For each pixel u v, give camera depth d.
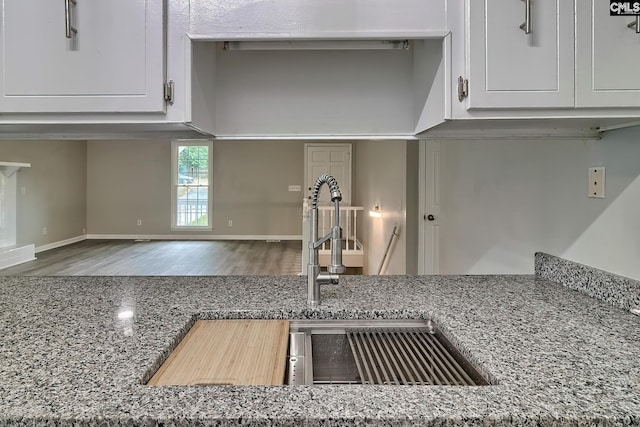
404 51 1.43
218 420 0.61
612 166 1.18
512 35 1.03
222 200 9.04
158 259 6.77
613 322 1.01
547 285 1.38
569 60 1.02
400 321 1.13
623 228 1.14
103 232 8.92
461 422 0.61
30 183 6.91
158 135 1.40
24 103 1.06
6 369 0.75
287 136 1.45
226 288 1.35
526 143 1.61
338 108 1.45
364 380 0.88
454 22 1.05
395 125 1.44
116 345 0.87
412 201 3.33
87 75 1.06
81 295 1.25
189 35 1.08
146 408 0.63
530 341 0.89
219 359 0.88
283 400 0.66
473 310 1.11
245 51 1.43
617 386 0.69
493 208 1.88
